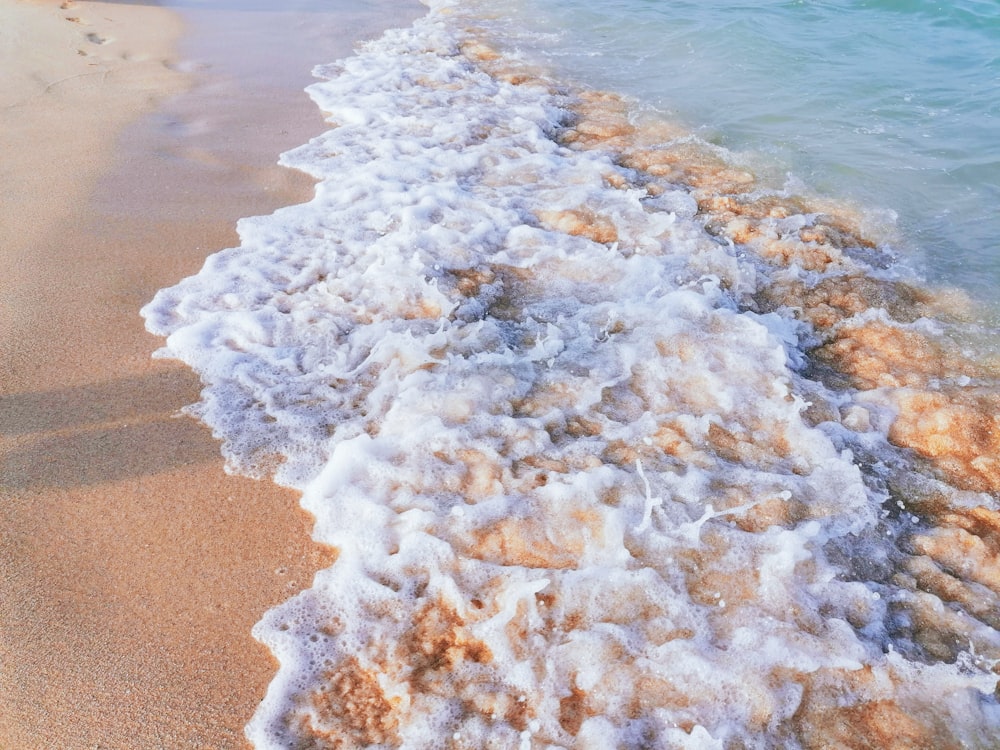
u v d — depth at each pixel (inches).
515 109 316.2
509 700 103.6
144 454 141.9
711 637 111.4
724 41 397.1
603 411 156.2
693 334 177.5
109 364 163.3
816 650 109.7
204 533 127.6
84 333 171.8
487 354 169.5
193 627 112.7
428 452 141.3
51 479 135.3
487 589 117.2
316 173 254.7
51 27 378.6
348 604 116.1
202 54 367.2
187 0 453.4
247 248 209.3
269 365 166.6
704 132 302.2
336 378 163.3
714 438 150.5
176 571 121.0
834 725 102.2
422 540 123.5
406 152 274.1
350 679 106.8
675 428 151.9
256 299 188.5
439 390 157.2
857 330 189.8
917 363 178.1
